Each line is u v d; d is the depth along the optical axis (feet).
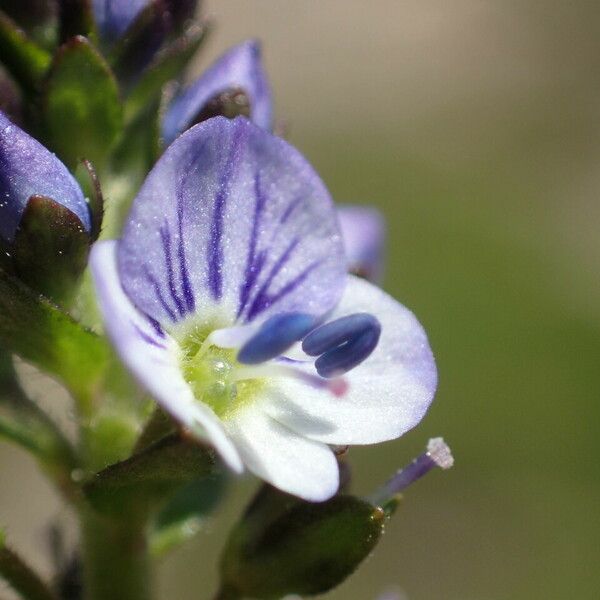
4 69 0.19
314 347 0.17
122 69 0.19
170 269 0.17
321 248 0.17
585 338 0.36
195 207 0.17
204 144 0.17
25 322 0.18
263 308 0.17
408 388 0.17
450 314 0.37
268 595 0.18
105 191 0.19
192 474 0.17
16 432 0.19
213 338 0.17
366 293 0.17
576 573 0.33
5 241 0.17
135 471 0.17
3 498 0.34
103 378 0.18
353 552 0.18
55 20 0.19
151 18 0.18
